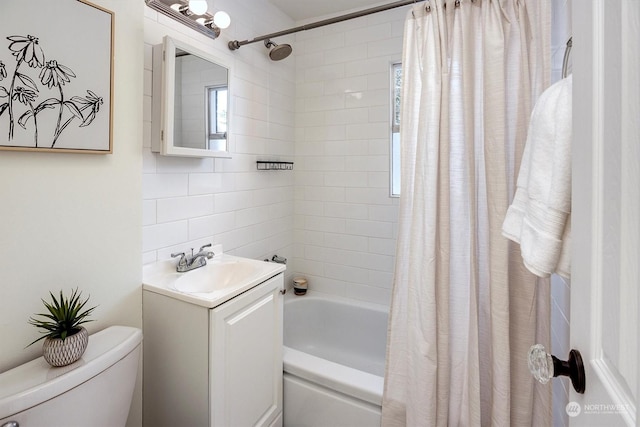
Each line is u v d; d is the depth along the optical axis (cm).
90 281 119
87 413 97
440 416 133
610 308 42
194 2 141
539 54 119
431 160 130
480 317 135
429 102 131
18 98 96
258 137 219
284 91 243
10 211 98
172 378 130
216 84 167
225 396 127
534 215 68
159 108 143
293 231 263
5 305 97
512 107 125
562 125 62
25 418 83
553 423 125
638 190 35
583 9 51
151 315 136
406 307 143
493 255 123
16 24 95
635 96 36
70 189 112
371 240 236
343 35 236
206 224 180
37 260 104
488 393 134
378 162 229
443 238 132
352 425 150
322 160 248
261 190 224
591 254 47
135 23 132
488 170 125
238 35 197
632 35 37
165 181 155
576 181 53
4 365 97
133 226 134
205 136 161
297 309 242
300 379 163
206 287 155
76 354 97
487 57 124
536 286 123
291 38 248
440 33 130
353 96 235
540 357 55
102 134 118
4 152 96
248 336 138
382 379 153
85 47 112
